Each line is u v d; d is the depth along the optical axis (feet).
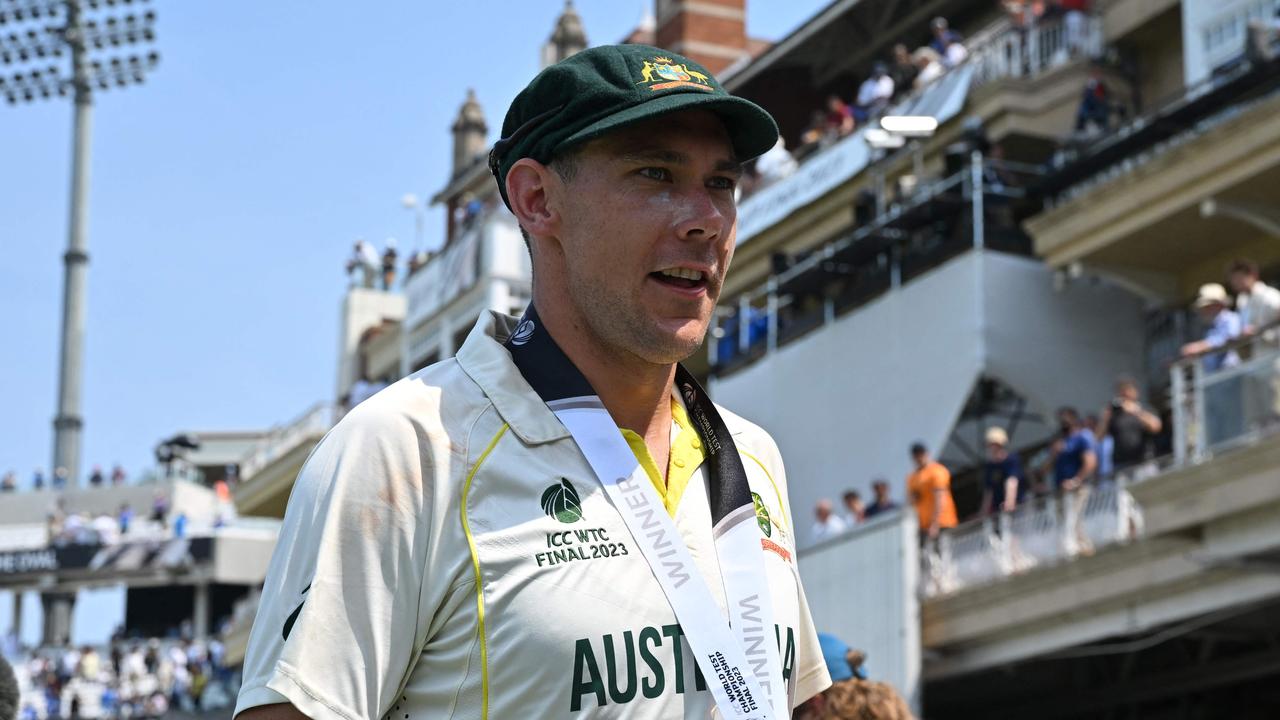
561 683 7.25
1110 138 61.62
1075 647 51.70
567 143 7.88
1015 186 64.95
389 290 127.44
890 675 55.16
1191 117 59.21
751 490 8.54
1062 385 63.98
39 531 143.43
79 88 118.21
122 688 112.68
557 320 8.09
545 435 7.73
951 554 54.90
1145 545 47.73
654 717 7.32
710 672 7.40
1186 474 45.50
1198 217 59.82
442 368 8.04
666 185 7.95
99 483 156.66
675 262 7.87
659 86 7.86
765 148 8.12
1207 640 52.37
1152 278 64.13
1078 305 64.90
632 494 7.70
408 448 7.57
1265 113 55.21
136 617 146.00
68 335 122.72
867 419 67.36
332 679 7.27
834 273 71.20
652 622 7.43
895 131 26.50
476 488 7.55
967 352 63.21
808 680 9.42
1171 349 64.69
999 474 54.24
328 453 7.62
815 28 90.53
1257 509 44.14
